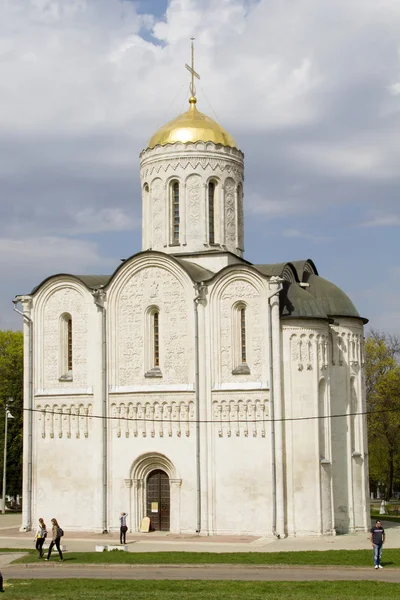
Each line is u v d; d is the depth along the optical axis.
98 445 59.22
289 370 56.38
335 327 61.78
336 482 59.91
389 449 93.19
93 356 60.38
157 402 58.28
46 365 61.78
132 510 58.12
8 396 92.38
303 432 55.88
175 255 62.62
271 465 55.31
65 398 60.59
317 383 56.62
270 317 56.41
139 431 58.53
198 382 57.34
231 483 56.09
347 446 60.78
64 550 50.00
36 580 39.78
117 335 60.12
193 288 58.50
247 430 56.19
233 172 64.62
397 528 62.53
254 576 40.47
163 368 58.72
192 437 57.25
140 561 44.94
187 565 43.69
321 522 55.38
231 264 59.28
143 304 59.78
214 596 34.22
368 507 62.03
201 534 56.00
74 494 59.59
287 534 55.00
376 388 94.81
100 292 60.41
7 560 47.03
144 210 65.25
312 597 33.66
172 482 57.38
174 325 58.84
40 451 60.94
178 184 63.53
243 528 55.59
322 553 46.94
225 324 57.66
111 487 58.75
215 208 63.66
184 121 65.00
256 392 56.19
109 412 59.38
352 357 62.56
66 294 61.91
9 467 89.25
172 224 63.38
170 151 63.47
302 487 55.41
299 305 57.16
